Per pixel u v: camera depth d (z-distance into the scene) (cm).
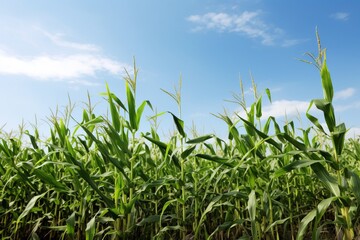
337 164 230
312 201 409
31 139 430
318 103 235
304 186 398
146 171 398
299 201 393
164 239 378
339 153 232
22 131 488
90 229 267
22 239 396
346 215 228
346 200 223
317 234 228
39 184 409
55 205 411
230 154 393
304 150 243
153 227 370
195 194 331
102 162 381
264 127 374
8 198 410
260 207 321
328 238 371
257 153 307
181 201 320
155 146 486
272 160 349
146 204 388
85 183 357
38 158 396
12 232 392
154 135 420
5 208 372
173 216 323
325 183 231
